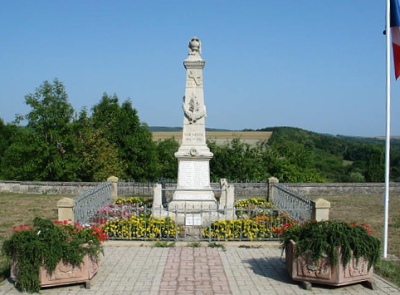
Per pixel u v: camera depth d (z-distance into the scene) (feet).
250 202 54.54
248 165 90.33
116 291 24.23
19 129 105.60
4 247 24.23
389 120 33.22
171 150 136.87
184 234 37.04
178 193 44.57
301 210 39.78
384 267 28.86
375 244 24.53
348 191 76.23
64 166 87.10
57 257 23.68
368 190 76.33
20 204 61.87
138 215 40.98
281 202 51.88
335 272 24.18
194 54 45.34
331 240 24.11
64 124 86.38
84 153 94.07
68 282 24.49
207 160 44.96
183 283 25.63
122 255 31.83
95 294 23.75
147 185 73.87
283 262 30.30
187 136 45.27
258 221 38.42
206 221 41.11
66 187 74.33
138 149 113.91
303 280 24.93
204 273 27.63
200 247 34.40
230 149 92.43
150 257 31.35
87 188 73.97
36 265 23.50
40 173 87.35
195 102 45.16
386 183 33.24
